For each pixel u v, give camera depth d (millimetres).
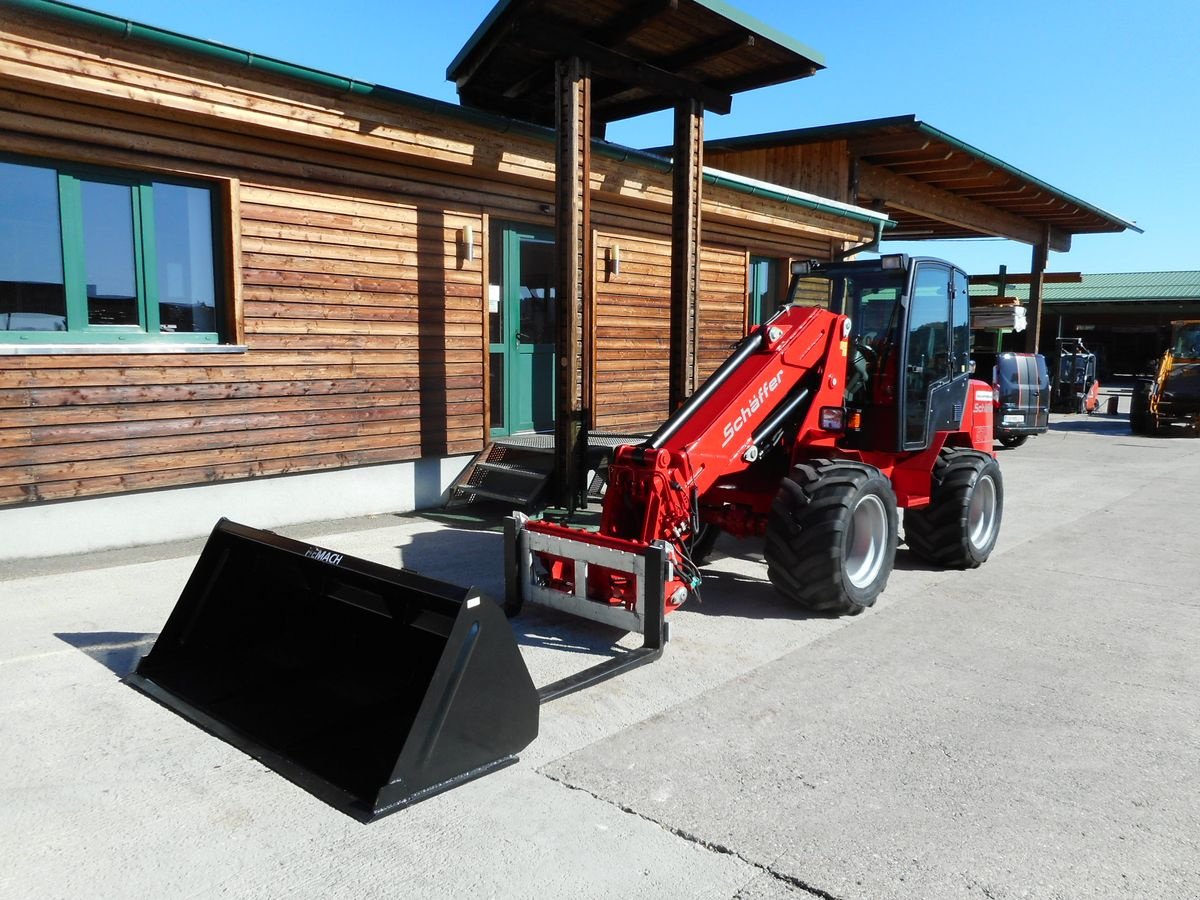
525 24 6410
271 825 2820
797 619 5066
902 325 5582
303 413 7035
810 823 2850
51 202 5777
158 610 4906
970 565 6262
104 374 5953
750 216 10406
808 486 4949
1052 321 36188
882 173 13773
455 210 7910
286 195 6781
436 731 3014
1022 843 2738
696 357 8336
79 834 2756
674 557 4465
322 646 3742
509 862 2619
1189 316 32625
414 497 7945
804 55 7270
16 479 5637
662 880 2535
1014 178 14438
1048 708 3805
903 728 3590
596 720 3648
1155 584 5883
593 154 8359
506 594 4895
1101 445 15211
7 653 4254
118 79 5547
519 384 8938
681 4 6363
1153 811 2943
